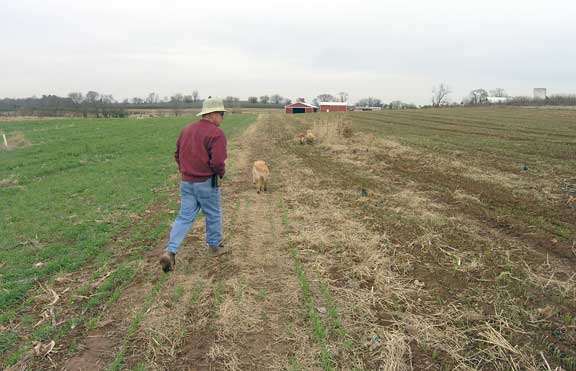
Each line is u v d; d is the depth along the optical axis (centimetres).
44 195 837
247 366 305
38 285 438
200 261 491
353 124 3102
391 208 702
